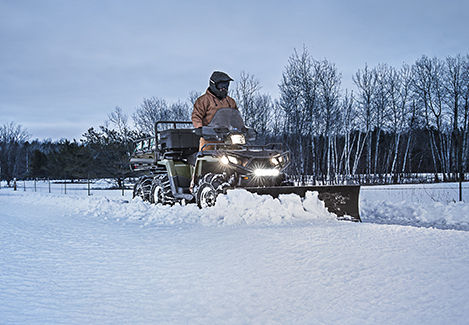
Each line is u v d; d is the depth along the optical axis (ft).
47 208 38.29
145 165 38.47
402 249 13.79
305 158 94.12
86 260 14.76
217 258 13.91
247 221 20.90
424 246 14.08
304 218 21.65
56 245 17.95
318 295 10.07
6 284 11.96
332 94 95.61
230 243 15.96
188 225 21.84
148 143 37.42
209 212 22.67
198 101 30.01
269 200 21.75
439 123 117.29
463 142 110.93
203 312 9.30
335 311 9.11
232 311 9.30
